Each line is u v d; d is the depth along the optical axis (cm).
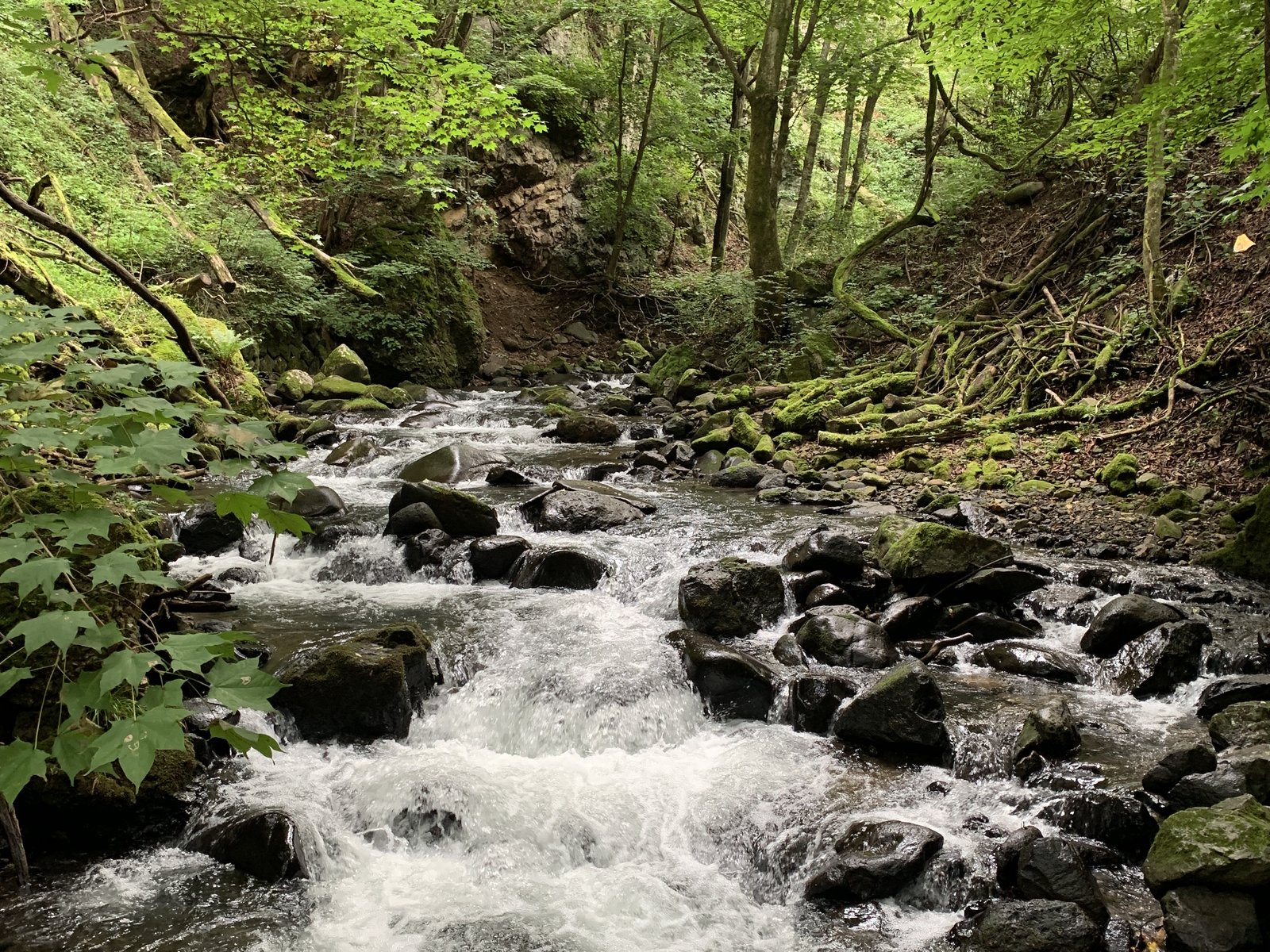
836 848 400
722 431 1210
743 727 531
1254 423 896
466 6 1694
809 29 1720
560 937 364
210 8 751
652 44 2144
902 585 674
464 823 432
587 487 894
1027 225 1598
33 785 391
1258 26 863
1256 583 676
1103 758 459
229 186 1148
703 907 389
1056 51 1295
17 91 1198
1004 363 1252
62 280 1012
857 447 1127
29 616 406
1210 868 323
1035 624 632
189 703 483
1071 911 335
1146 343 1118
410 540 768
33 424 238
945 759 479
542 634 616
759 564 654
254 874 392
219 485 941
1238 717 448
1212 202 1241
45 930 352
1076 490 899
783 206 2517
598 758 500
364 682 500
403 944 357
